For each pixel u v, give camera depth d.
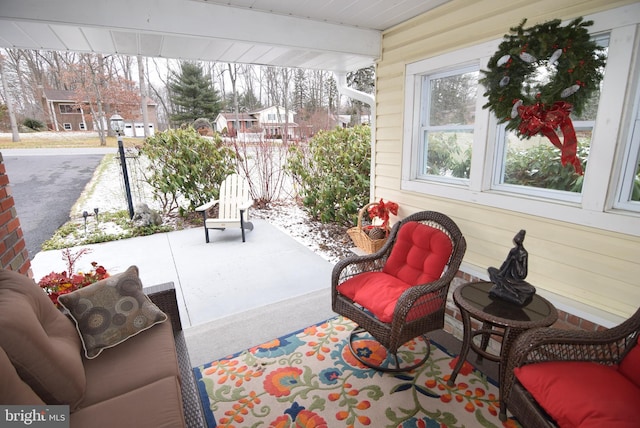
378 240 3.51
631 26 1.69
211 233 5.25
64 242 4.73
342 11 2.76
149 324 1.87
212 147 6.03
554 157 2.21
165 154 5.79
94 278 2.13
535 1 2.09
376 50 3.32
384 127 3.51
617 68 1.76
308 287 3.44
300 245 4.69
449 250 2.34
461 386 2.05
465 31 2.53
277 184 6.95
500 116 2.19
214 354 2.39
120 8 2.23
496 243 2.53
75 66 11.06
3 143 11.14
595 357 1.60
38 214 5.88
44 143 11.44
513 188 2.44
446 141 2.97
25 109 12.79
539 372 1.47
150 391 1.42
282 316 2.87
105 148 10.58
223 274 3.75
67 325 1.64
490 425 1.77
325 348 2.44
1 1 2.00
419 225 2.57
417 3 2.62
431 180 3.13
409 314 2.02
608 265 1.93
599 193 1.90
